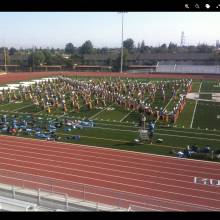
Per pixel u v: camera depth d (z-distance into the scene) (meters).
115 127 30.67
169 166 21.61
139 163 22.11
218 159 22.78
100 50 155.00
